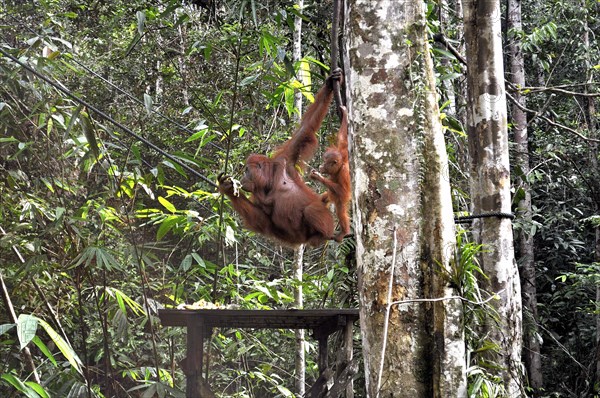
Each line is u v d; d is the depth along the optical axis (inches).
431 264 145.6
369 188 148.0
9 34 330.3
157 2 405.4
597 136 511.2
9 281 265.0
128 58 487.8
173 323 214.5
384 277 145.2
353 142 152.3
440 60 326.3
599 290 456.1
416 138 148.2
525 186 451.2
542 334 524.4
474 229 231.9
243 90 355.6
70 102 242.2
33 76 240.5
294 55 329.7
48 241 253.4
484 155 229.5
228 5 268.5
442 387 140.7
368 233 147.5
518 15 490.3
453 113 333.7
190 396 196.7
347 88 156.5
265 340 383.9
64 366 254.8
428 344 143.7
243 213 207.9
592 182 508.7
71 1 452.8
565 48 501.4
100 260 214.7
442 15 329.7
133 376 265.6
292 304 339.9
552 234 510.0
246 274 330.0
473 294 161.8
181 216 242.5
